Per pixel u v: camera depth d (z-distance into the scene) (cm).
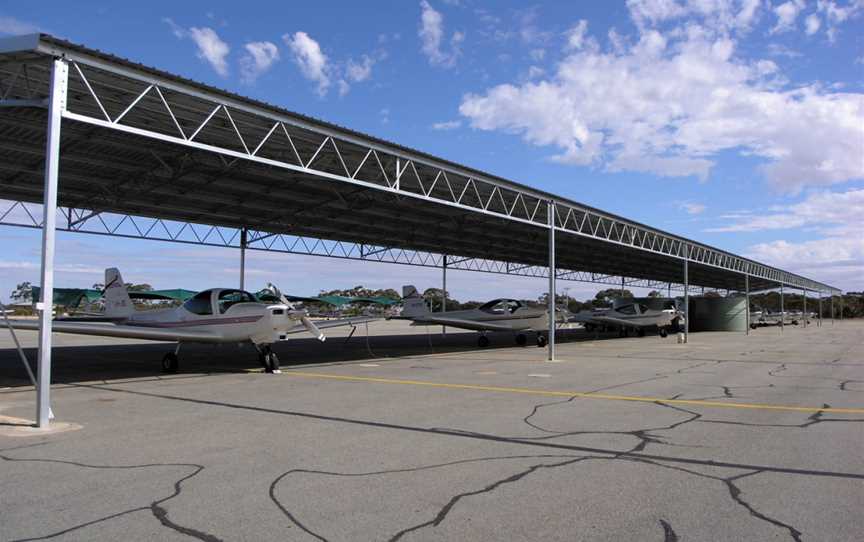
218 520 388
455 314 2552
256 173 1494
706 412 813
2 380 1207
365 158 1333
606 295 7875
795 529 373
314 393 1006
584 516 396
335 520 388
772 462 538
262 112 1117
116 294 1692
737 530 371
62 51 796
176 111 1144
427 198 1460
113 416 777
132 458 550
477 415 786
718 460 545
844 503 423
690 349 2312
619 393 1013
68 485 464
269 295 1508
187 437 644
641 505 418
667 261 3797
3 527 375
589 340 3077
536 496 438
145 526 377
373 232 2538
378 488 457
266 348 1377
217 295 1407
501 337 3216
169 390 1046
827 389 1076
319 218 2183
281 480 478
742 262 4238
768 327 5609
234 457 554
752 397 965
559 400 926
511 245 3002
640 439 636
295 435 655
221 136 1302
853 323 7638
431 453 571
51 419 741
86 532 367
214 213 2016
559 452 576
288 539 356
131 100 1079
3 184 1548
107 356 1869
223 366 1523
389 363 1639
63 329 1137
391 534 364
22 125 1120
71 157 1321
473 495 441
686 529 373
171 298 2362
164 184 1584
